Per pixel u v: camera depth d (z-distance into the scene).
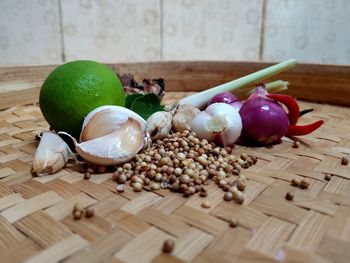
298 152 0.15
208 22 0.34
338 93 0.23
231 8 0.34
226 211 0.10
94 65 0.15
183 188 0.11
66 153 0.13
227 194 0.10
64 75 0.14
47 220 0.09
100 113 0.13
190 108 0.16
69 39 0.30
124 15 0.32
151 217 0.09
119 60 0.33
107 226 0.09
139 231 0.09
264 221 0.09
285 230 0.09
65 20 0.30
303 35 0.35
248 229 0.09
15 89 0.22
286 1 0.34
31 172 0.12
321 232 0.09
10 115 0.20
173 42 0.34
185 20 0.34
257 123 0.15
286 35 0.35
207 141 0.15
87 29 0.31
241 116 0.15
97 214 0.09
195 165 0.13
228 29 0.35
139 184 0.11
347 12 0.34
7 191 0.11
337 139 0.16
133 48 0.33
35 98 0.23
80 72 0.14
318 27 0.35
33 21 0.28
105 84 0.14
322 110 0.22
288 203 0.10
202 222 0.09
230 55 0.35
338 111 0.22
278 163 0.13
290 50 0.35
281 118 0.15
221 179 0.12
